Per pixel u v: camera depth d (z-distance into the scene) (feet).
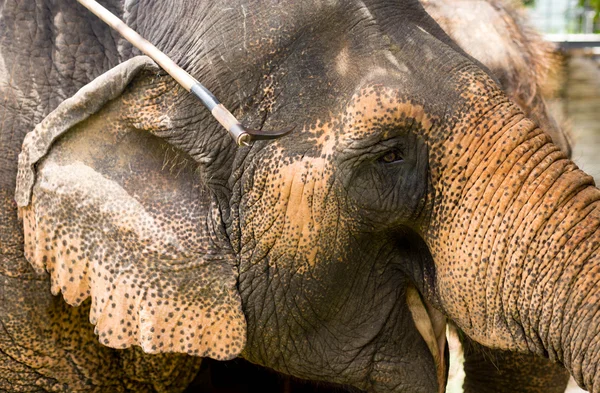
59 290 19.31
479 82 17.13
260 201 17.89
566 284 15.93
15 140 19.30
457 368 31.09
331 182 17.39
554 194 16.29
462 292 16.99
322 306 18.42
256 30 17.70
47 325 19.77
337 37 17.56
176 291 17.78
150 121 17.83
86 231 17.88
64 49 19.63
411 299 18.99
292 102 17.56
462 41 25.79
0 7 19.81
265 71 17.65
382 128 16.96
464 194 16.89
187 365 22.21
